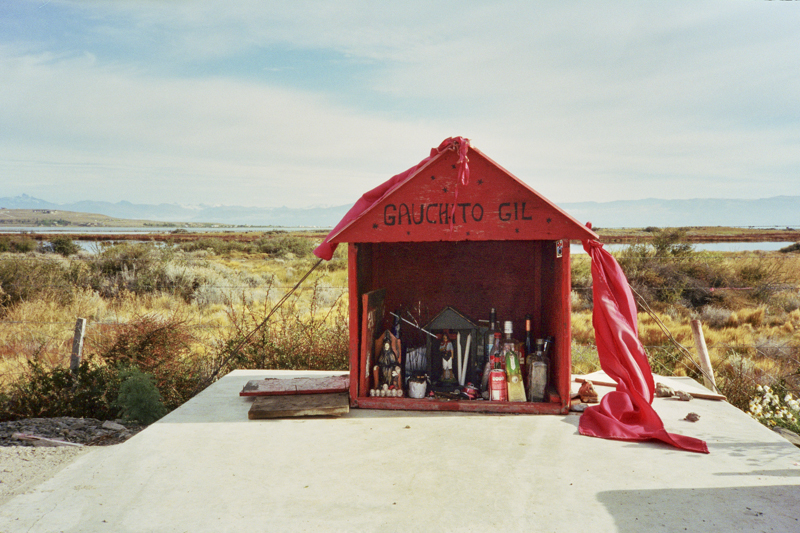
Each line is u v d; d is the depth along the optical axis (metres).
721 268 16.00
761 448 3.70
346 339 7.42
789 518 2.69
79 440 4.91
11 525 2.64
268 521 2.68
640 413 4.15
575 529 2.59
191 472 3.30
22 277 14.50
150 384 5.58
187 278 17.69
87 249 29.55
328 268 24.98
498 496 2.95
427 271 5.68
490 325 5.06
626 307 4.51
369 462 3.44
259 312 9.95
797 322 12.26
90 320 11.59
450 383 4.99
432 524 2.64
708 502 2.87
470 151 4.23
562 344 4.43
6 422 5.33
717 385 6.52
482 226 4.29
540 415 4.42
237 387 5.35
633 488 3.05
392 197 4.37
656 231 18.73
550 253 5.04
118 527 2.62
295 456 3.55
